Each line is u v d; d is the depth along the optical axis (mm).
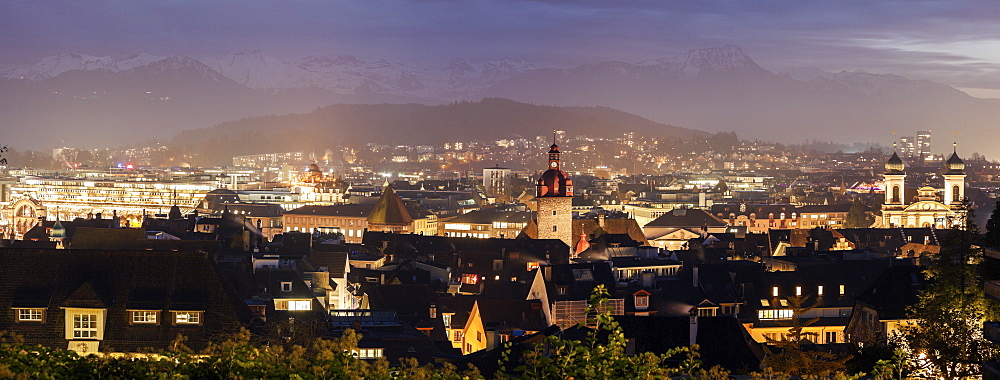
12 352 84000
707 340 161875
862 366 149625
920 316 167375
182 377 85062
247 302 189125
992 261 155000
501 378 85375
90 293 146875
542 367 79562
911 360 143375
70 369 85188
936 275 173750
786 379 121750
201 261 152250
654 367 81562
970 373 140000
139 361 88625
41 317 147375
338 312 196125
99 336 146750
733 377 144375
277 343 145375
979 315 153375
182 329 147625
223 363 87438
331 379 87188
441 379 91188
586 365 78750
